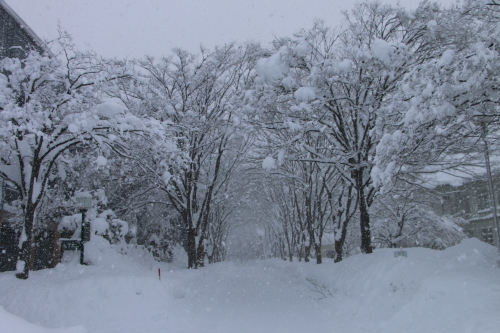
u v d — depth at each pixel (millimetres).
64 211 19547
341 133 17328
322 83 15070
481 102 9672
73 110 13398
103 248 18047
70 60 14055
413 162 15086
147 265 23453
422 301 8688
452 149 14938
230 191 32812
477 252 11391
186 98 22812
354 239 33719
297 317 11594
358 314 10680
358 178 17156
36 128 12758
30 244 13250
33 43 20172
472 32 13898
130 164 21281
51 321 10711
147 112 19906
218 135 23094
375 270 12375
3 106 12906
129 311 11180
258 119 17656
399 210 27797
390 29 16578
